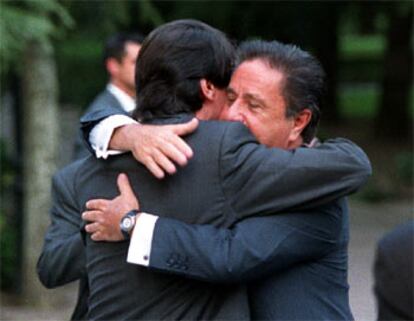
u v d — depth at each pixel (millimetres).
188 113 4238
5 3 10305
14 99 12891
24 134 12727
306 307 4168
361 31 29016
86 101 22188
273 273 4152
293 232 4074
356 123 33125
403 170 24422
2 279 13039
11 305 12570
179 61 4230
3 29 10086
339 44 33594
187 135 4145
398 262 3412
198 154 4109
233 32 23281
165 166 3990
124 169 4230
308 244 4121
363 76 44344
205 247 3986
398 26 29016
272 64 4301
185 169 4102
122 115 4352
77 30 14055
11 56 10969
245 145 4125
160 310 4121
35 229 12617
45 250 4914
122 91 9156
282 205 4062
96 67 21781
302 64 4332
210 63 4258
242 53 4383
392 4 24062
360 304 11000
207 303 4121
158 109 4246
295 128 4352
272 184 4047
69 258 4766
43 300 12547
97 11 13484
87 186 4395
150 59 4258
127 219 4094
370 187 23016
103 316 4242
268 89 4270
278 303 4172
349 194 4078
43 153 12625
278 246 4043
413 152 27734
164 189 4121
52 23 11734
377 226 19266
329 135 30312
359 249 16438
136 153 4098
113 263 4215
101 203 4207
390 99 29688
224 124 4172
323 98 4418
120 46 9078
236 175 4074
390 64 29609
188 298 4105
